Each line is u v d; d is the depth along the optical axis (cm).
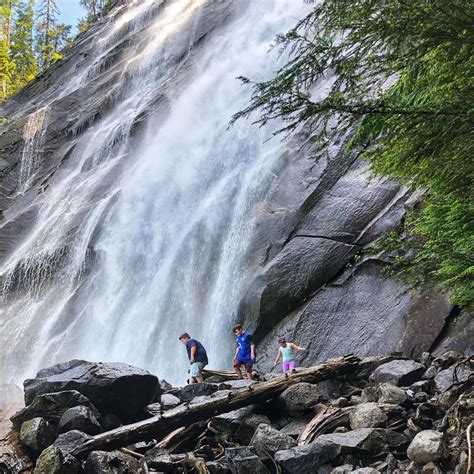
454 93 461
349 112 481
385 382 981
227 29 3334
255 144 2298
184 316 1847
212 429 887
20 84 5784
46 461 741
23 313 2162
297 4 3088
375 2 454
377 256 1516
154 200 2336
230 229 1989
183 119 2714
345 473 680
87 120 3173
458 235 641
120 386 941
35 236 2500
